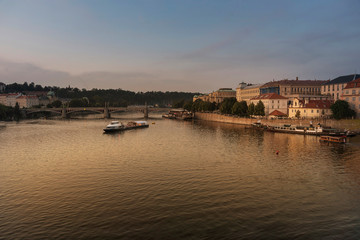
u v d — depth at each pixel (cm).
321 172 6047
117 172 6084
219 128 15712
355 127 11356
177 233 3441
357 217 3859
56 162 7088
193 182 5362
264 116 17312
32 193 4838
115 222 3728
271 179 5556
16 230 3531
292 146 9175
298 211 4056
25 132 13738
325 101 14538
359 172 6038
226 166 6588
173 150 8712
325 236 3359
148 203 4347
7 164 6912
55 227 3606
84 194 4756
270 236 3366
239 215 3922
